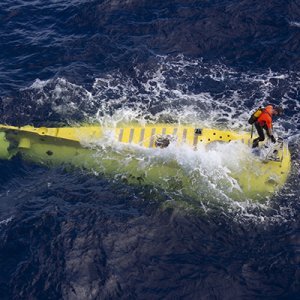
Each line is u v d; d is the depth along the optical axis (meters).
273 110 20.41
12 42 28.30
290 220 19.80
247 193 20.53
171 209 20.33
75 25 29.11
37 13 30.11
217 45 27.42
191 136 22.31
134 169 21.55
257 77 25.77
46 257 18.72
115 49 27.61
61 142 22.80
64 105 24.72
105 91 25.41
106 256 18.77
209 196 20.61
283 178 20.80
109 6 29.81
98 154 22.23
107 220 19.98
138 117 23.77
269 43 27.19
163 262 18.66
